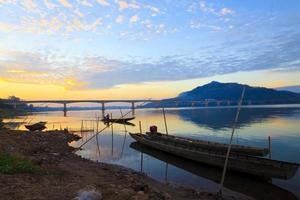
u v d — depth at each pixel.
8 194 10.53
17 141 32.62
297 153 34.75
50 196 10.65
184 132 61.34
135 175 19.06
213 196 16.41
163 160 30.25
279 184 20.83
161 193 13.86
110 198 10.93
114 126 82.19
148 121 106.75
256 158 23.12
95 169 19.52
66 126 80.31
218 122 89.25
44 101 193.38
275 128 65.25
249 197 17.84
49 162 19.47
